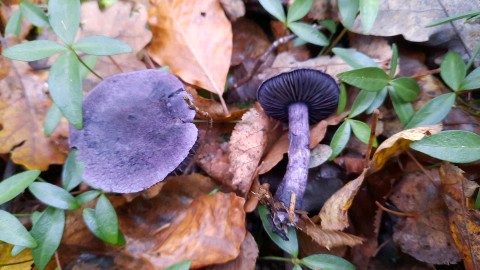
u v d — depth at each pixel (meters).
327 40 0.25
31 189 0.18
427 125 0.21
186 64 0.26
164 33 0.27
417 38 0.24
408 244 0.21
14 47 0.18
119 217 0.23
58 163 0.24
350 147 0.24
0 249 0.21
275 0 0.25
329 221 0.20
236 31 0.29
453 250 0.20
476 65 0.24
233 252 0.20
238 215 0.21
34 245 0.17
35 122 0.24
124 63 0.26
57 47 0.19
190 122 0.21
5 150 0.23
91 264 0.22
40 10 0.24
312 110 0.25
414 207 0.22
